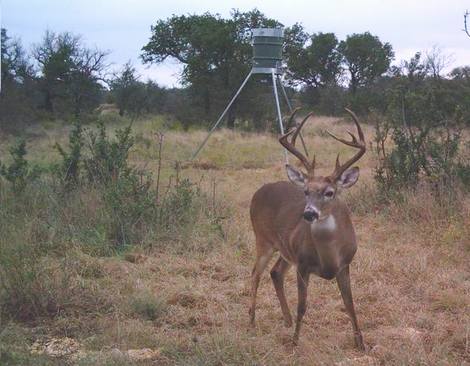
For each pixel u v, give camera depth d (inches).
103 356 286.2
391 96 576.4
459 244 457.4
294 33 1792.6
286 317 342.6
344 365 283.6
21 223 464.8
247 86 1268.5
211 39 1285.7
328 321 350.0
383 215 520.1
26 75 1422.2
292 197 342.0
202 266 435.5
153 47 1487.5
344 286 315.9
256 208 360.8
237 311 362.3
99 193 510.6
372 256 440.5
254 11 1408.7
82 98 1430.9
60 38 1454.2
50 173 581.3
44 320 338.6
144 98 1444.4
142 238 476.4
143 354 298.4
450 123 561.3
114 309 353.7
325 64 1852.9
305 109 1657.2
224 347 296.4
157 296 368.5
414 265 423.2
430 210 503.2
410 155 551.5
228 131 1110.4
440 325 337.1
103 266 423.8
